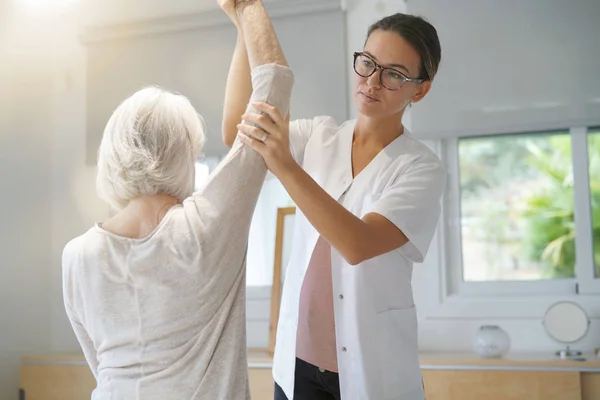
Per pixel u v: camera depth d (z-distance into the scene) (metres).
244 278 1.09
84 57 3.86
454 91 3.20
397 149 1.64
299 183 1.20
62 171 3.83
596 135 3.14
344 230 1.30
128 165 1.08
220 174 1.07
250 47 1.16
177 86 3.66
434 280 3.20
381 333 1.59
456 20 3.22
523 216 3.21
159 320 1.03
